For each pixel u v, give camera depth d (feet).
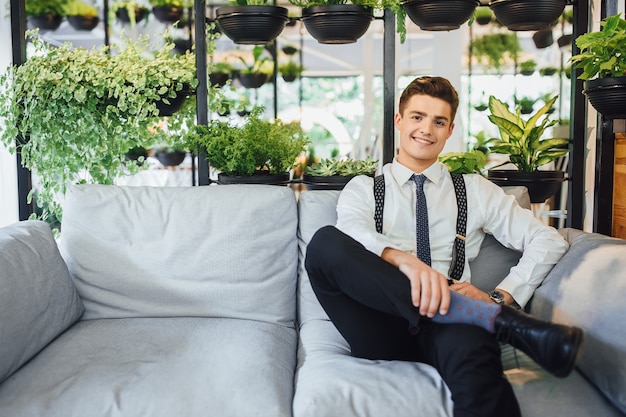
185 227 6.11
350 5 7.85
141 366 4.81
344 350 5.43
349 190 6.17
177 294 6.01
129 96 8.49
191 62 9.07
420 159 6.03
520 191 6.57
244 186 6.40
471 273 6.16
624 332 4.31
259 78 14.34
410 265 4.81
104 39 13.85
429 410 4.35
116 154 9.29
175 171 13.62
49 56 8.57
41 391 4.49
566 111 13.69
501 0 7.75
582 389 4.52
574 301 4.99
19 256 5.21
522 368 4.85
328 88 15.01
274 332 5.73
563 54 13.58
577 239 5.82
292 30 14.58
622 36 6.71
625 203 7.36
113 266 6.06
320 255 5.05
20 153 8.87
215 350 5.12
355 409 4.35
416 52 14.99
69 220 6.23
